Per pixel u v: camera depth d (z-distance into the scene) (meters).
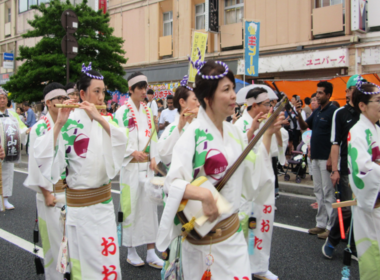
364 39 10.78
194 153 1.87
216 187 1.84
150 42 16.88
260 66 12.76
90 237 2.46
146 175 3.79
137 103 3.99
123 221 3.70
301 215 5.24
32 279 3.28
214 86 1.82
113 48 11.80
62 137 2.46
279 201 6.11
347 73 11.06
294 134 8.41
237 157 1.94
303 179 7.38
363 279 2.68
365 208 2.54
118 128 2.54
